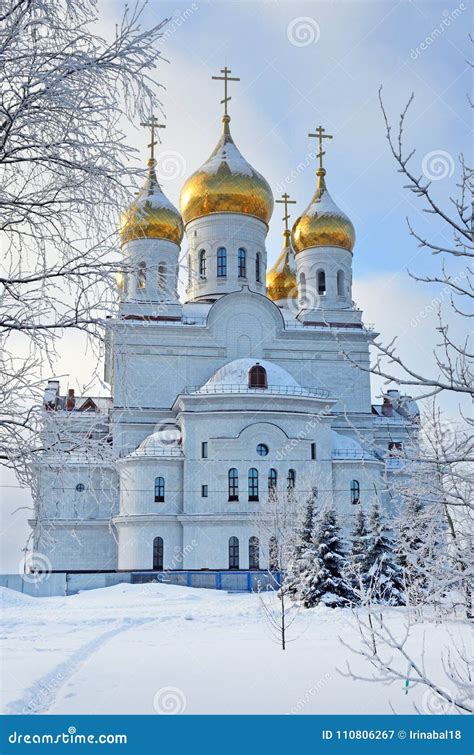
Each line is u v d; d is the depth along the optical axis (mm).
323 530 42781
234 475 59719
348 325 71000
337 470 62875
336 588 40781
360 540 42688
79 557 62781
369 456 63156
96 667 19812
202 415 61062
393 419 70125
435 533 9383
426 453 8609
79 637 28047
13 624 32875
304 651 23141
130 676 18312
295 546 42375
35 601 46750
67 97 9492
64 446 10055
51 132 9797
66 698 15664
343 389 69188
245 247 73250
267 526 47438
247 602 44094
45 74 9227
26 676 17375
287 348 69062
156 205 70688
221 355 67750
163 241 70688
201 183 73250
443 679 17672
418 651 22359
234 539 58406
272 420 60844
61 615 37938
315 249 73375
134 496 60531
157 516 59344
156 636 28406
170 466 61344
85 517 63000
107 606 43406
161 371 66688
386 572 41281
